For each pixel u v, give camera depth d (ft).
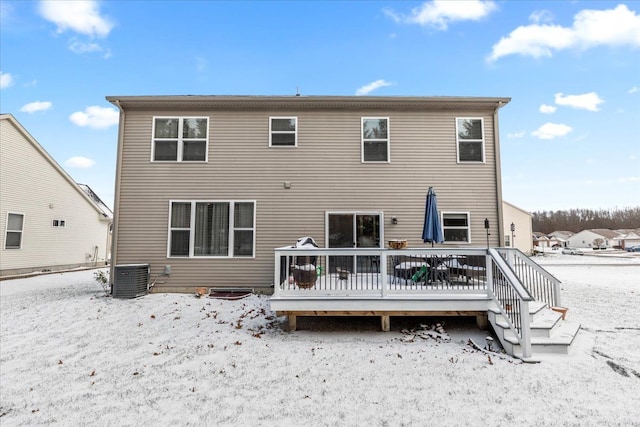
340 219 29.78
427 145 30.40
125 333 19.53
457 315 19.35
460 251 19.56
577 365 14.39
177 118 30.63
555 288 20.83
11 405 11.86
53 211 51.19
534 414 10.83
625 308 24.71
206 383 13.41
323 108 30.68
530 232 110.11
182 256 29.25
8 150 43.29
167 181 29.94
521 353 15.56
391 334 19.30
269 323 21.43
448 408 11.30
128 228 29.45
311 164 30.22
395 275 22.49
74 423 10.69
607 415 10.69
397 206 29.84
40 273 46.91
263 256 29.30
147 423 10.61
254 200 29.84
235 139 30.45
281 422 10.58
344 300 19.43
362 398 12.05
